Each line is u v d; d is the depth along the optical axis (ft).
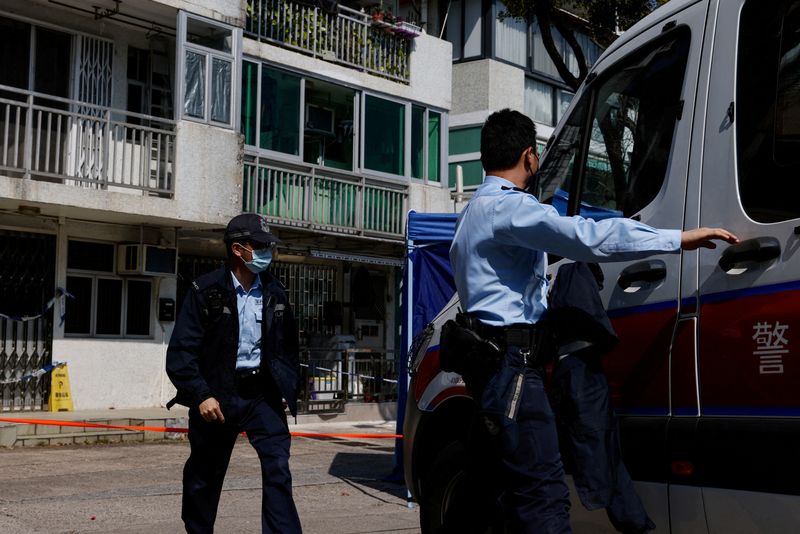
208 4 50.55
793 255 10.82
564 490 11.32
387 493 28.94
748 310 11.24
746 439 11.04
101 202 45.85
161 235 51.65
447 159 66.18
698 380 11.82
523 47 75.41
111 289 51.47
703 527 11.61
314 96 60.80
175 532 21.67
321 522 23.68
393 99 62.90
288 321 15.79
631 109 14.12
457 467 15.92
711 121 12.40
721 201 11.96
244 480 30.89
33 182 43.55
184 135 49.24
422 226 29.55
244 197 53.93
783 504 10.58
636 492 12.43
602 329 11.91
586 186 14.82
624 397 12.84
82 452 38.58
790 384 10.65
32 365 47.85
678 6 13.69
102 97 50.80
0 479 30.35
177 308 55.47
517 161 12.25
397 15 70.33
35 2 48.14
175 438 44.16
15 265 47.50
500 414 11.27
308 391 54.24
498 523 13.66
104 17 49.96
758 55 11.96
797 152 11.13
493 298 11.73
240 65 51.98
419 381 17.31
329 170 58.65
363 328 64.49
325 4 59.00
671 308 12.32
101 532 21.63
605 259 11.03
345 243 61.77
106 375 50.52
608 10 44.29
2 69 47.44
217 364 15.38
